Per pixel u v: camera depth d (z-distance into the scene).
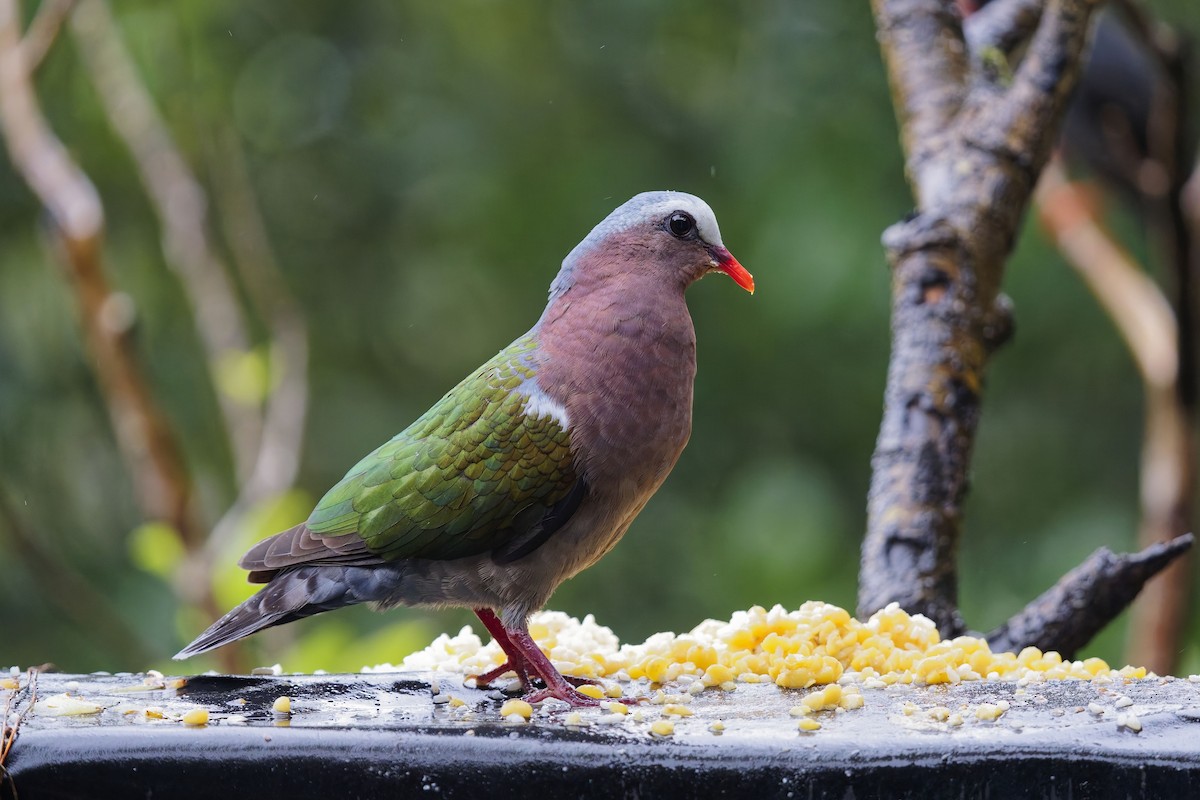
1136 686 6.07
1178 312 10.17
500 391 6.64
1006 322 8.94
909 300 8.78
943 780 5.01
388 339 17.25
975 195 8.93
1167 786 4.99
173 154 12.60
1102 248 11.36
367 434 16.77
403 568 6.67
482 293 16.95
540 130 16.84
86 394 15.41
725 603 15.13
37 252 15.20
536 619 7.65
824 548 14.96
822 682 6.35
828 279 14.57
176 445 10.82
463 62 17.33
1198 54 13.89
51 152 10.76
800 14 16.09
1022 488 15.98
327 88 17.50
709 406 16.47
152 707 5.84
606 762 5.01
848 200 14.98
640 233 6.83
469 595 6.70
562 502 6.59
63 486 15.43
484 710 6.00
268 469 11.60
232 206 14.09
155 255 15.80
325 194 17.41
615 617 16.19
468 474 6.54
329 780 5.01
